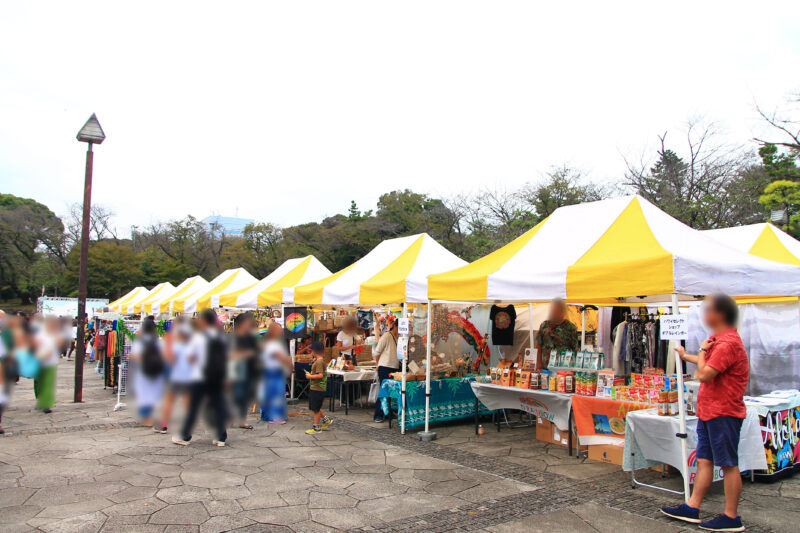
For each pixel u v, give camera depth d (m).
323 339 11.80
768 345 8.45
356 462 6.38
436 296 7.37
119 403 10.01
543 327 7.73
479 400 8.25
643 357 7.73
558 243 6.65
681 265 4.88
